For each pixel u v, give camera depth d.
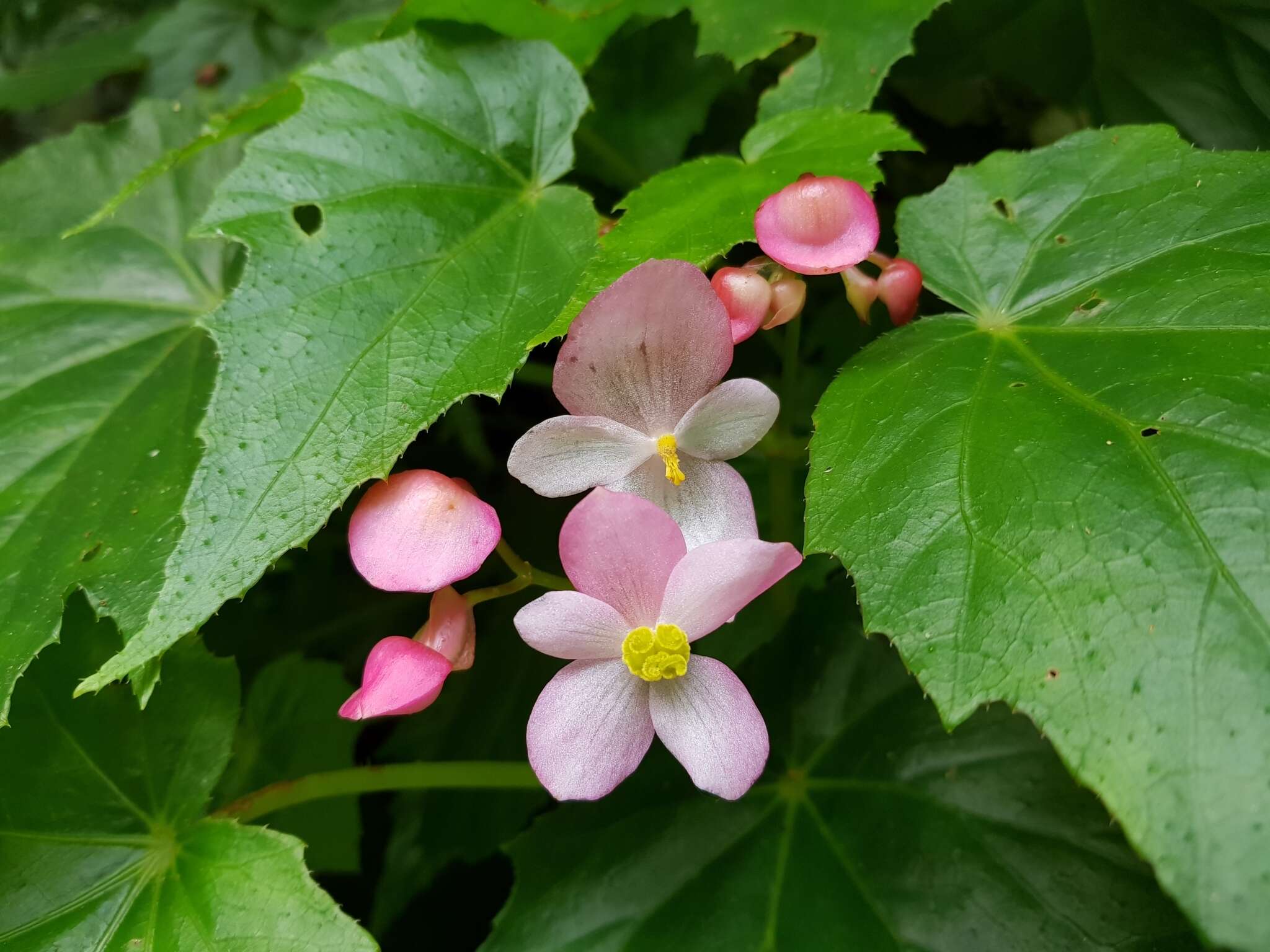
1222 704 0.08
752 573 0.10
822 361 0.19
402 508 0.11
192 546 0.10
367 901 0.19
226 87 0.28
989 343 0.12
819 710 0.15
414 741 0.18
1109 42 0.18
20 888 0.13
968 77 0.19
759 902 0.13
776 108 0.16
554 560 0.19
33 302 0.17
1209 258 0.11
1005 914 0.12
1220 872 0.07
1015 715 0.14
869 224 0.11
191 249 0.18
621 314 0.10
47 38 0.36
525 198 0.14
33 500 0.14
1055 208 0.13
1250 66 0.17
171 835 0.13
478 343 0.12
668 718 0.10
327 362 0.12
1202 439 0.09
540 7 0.16
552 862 0.14
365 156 0.14
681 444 0.11
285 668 0.18
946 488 0.10
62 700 0.13
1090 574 0.09
